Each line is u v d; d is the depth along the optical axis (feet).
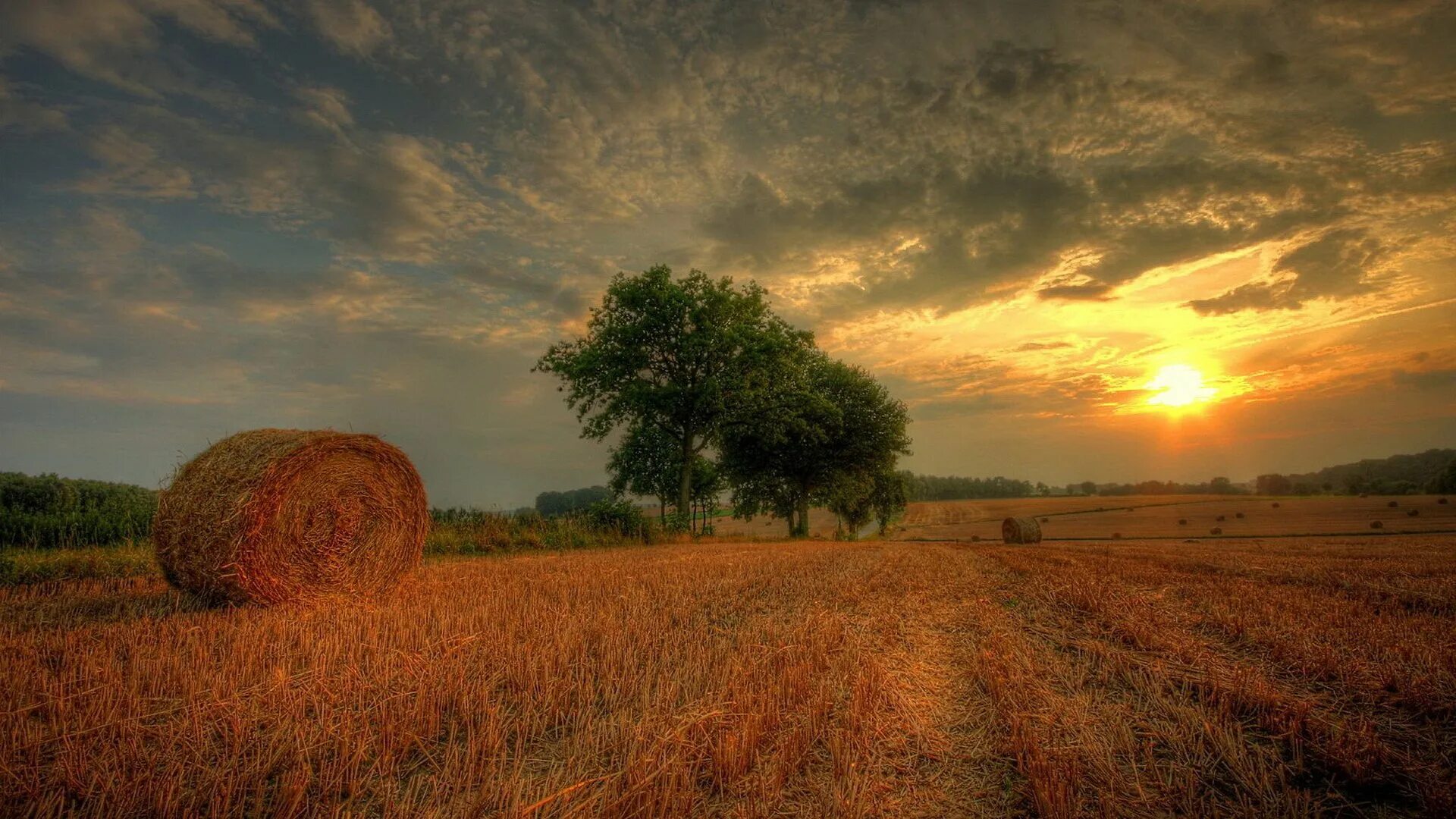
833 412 123.85
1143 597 29.09
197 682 15.15
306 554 27.86
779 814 10.12
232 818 9.78
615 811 9.73
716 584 33.60
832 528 252.42
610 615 23.30
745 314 101.81
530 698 14.51
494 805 10.17
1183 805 10.52
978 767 12.07
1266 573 39.68
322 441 28.55
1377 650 18.97
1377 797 11.03
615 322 98.07
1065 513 249.14
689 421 100.01
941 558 55.67
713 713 13.15
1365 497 243.40
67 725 12.58
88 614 24.85
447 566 43.39
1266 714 13.99
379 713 13.29
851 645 20.10
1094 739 12.91
